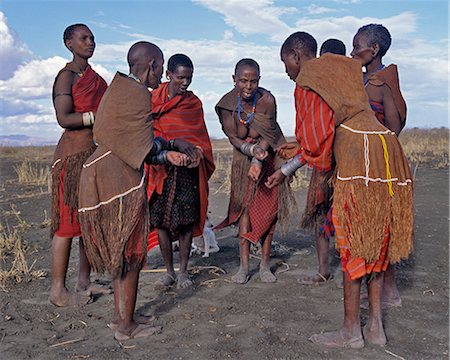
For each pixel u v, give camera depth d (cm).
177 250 616
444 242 619
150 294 475
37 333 398
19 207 895
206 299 460
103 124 361
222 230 722
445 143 1948
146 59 390
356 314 364
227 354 356
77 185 441
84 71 451
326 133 354
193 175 494
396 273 515
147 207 374
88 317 427
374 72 443
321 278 494
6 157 1878
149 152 373
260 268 515
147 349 366
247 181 511
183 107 493
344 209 349
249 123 501
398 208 350
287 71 436
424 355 353
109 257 369
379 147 348
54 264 448
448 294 460
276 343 371
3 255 598
